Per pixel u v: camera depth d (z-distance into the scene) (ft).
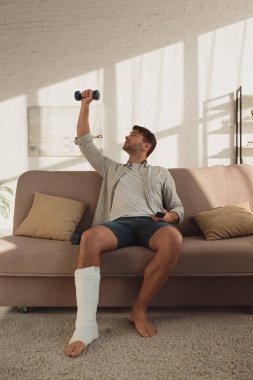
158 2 16.21
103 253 6.16
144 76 16.40
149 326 5.77
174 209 6.88
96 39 16.46
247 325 6.05
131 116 16.51
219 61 16.15
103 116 16.58
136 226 6.53
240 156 15.28
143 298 5.90
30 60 16.62
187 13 16.16
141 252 6.21
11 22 16.57
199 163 16.33
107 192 7.36
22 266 6.33
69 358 4.99
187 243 6.58
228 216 7.16
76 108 16.58
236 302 6.48
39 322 6.26
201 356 5.01
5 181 16.84
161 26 16.26
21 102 16.72
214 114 16.24
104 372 4.63
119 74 16.47
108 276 6.26
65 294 6.50
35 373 4.62
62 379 4.49
